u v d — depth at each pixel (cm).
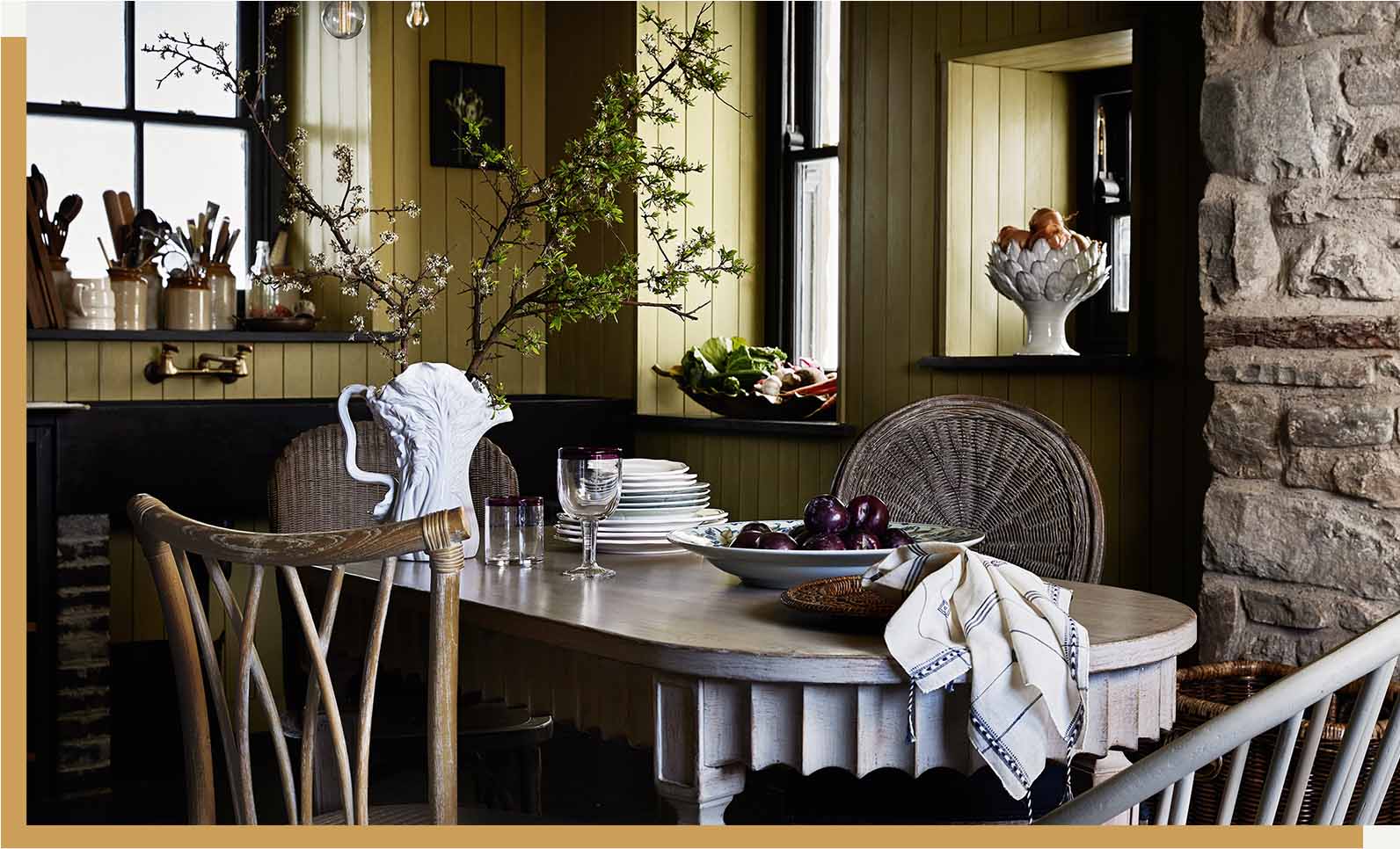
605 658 169
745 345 419
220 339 403
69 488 350
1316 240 246
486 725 245
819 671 151
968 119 349
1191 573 294
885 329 363
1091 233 360
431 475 216
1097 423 312
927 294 352
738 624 168
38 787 349
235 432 372
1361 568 240
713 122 436
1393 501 237
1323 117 244
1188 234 294
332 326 441
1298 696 119
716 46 435
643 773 366
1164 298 298
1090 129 361
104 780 357
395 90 434
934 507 261
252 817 154
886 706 154
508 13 458
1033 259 318
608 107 222
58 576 350
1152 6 301
